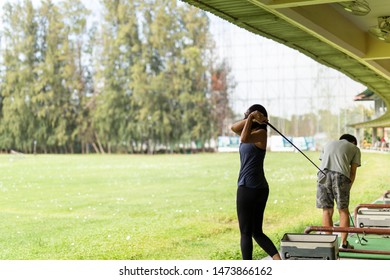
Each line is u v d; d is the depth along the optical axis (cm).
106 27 8438
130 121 8325
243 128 635
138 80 8244
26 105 8050
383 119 4169
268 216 2209
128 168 5312
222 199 3184
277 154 6481
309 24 800
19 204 3055
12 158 6644
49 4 8350
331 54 1097
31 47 8194
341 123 7669
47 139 8131
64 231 2019
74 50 8406
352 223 1035
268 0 695
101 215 2564
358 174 3584
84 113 8350
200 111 8288
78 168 5331
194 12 8331
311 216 2170
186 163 5909
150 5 8388
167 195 3419
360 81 1505
